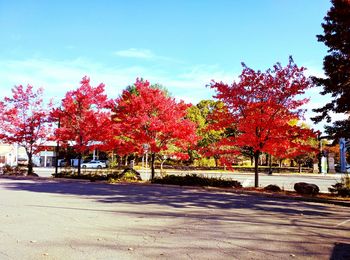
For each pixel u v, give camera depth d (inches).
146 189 729.0
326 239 283.1
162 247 249.1
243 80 688.4
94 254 227.9
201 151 763.4
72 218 366.3
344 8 574.6
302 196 585.3
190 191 688.4
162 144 868.0
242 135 682.8
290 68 666.8
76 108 1015.6
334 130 615.5
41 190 689.0
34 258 217.2
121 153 885.8
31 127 1138.0
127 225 331.3
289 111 670.5
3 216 374.9
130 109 856.3
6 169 1237.7
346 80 593.0
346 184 642.2
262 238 282.5
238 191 664.4
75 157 2055.9
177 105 887.7
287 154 678.5
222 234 295.1
